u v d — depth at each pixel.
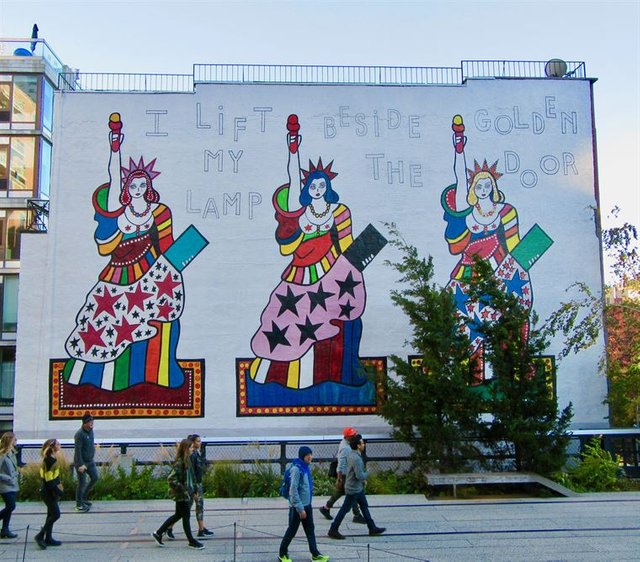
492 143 20.36
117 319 19.02
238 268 19.38
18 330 18.86
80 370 18.78
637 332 20.16
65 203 19.34
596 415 19.59
